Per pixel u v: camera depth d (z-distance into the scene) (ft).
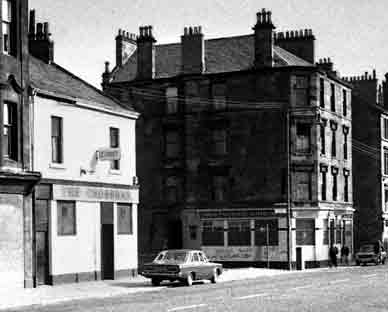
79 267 119.65
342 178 213.46
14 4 107.76
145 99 207.31
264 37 194.70
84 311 71.00
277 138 192.54
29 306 81.87
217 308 72.28
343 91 217.97
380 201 242.37
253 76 195.62
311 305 76.07
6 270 102.68
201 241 197.88
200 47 201.05
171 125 203.72
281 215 189.37
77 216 119.55
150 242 204.74
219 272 124.88
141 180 207.00
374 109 242.99
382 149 245.04
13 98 105.70
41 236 112.06
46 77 124.36
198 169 199.72
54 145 116.26
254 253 191.21
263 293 93.56
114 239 128.16
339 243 209.97
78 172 120.47
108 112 128.88
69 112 119.24
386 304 77.66
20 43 107.96
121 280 125.80
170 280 116.67
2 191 102.12
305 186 193.88
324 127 200.34
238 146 196.24
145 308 73.10
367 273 150.71
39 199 111.55
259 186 193.26
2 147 102.63
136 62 216.13
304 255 190.19
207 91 200.03
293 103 192.34
